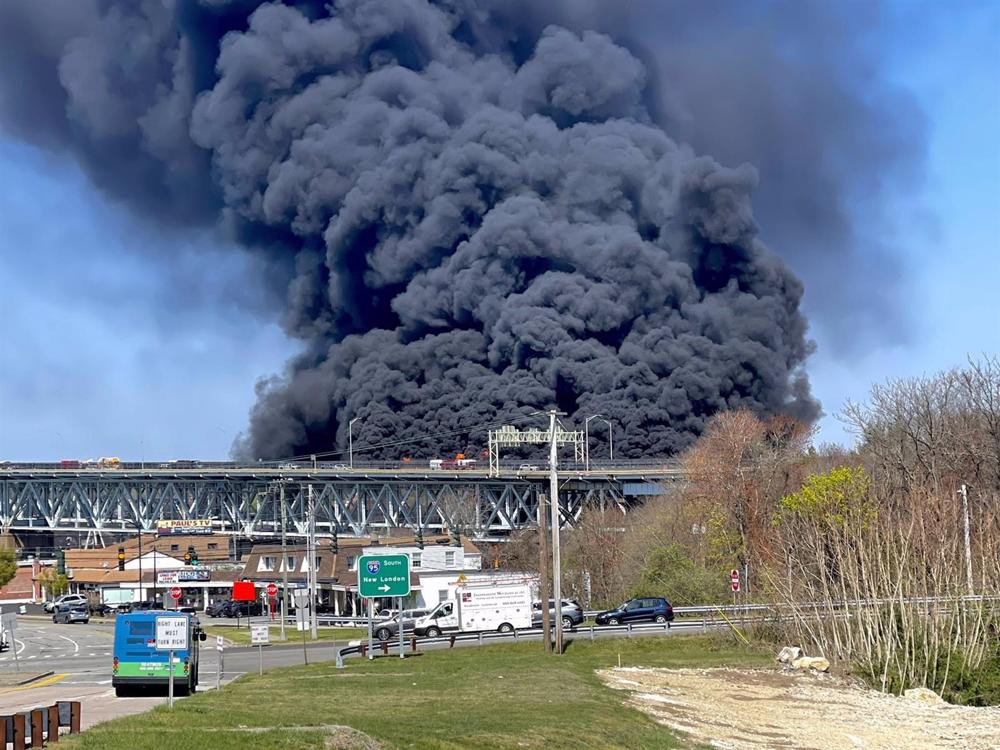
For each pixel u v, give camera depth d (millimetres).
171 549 133625
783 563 61906
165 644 30828
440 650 58750
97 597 133625
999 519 61406
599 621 71250
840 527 56656
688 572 80500
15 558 101688
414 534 128875
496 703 34656
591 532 100938
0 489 152000
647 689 43562
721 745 33438
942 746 36000
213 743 22312
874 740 36594
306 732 24125
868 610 49594
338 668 50250
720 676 49781
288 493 134000
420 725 28406
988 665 46781
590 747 29375
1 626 65000
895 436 83312
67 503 147875
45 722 24953
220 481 134500
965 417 83125
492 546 126000
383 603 100062
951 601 49188
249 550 132500
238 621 99500
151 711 27578
